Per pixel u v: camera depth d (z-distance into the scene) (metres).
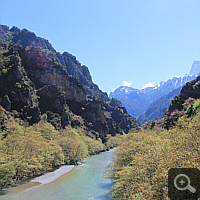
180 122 35.25
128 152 40.62
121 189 29.56
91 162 79.38
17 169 45.22
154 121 147.25
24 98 97.44
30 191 40.69
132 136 60.62
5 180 39.91
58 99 126.88
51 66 161.62
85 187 43.03
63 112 124.75
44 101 123.00
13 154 46.12
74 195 37.78
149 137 44.94
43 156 57.56
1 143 48.09
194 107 57.69
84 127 151.62
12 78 100.62
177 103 102.44
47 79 154.75
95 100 192.12
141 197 19.94
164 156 22.70
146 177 22.78
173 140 26.55
